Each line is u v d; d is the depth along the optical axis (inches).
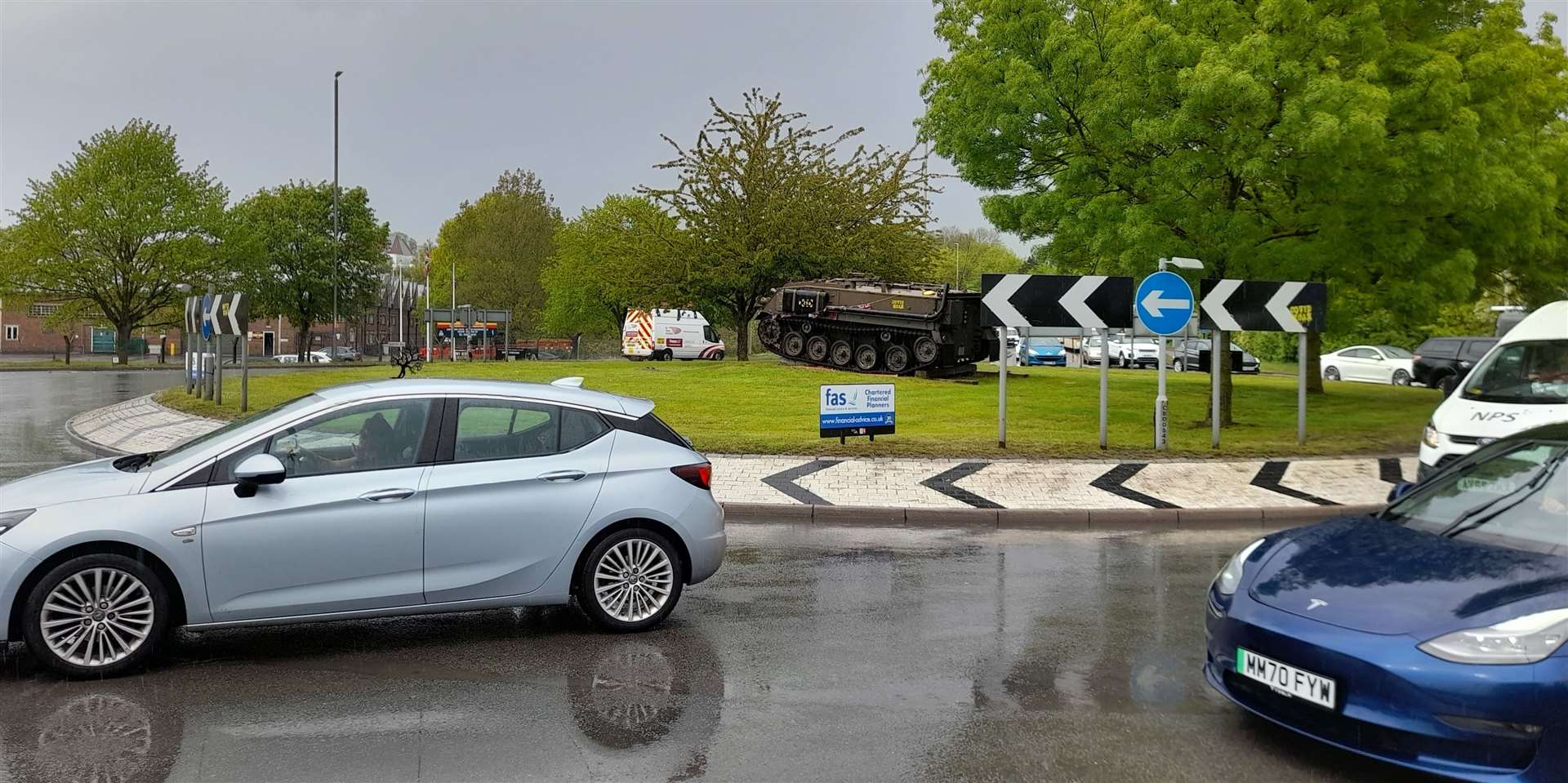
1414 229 669.9
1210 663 188.7
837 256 1354.6
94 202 1756.9
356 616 217.5
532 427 236.7
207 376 837.2
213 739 169.3
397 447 224.8
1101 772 160.9
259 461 206.5
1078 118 665.6
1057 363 1726.1
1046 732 178.1
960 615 262.1
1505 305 1191.6
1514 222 714.8
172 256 1800.0
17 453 563.5
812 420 695.1
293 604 211.9
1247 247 652.1
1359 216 663.1
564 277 2709.2
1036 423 703.1
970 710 188.9
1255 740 175.3
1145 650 230.5
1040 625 252.8
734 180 1380.4
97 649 201.8
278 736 171.0
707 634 240.4
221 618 207.8
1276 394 993.5
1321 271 719.1
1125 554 354.6
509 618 253.8
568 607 267.0
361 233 2407.7
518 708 187.0
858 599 278.8
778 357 1382.9
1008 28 675.4
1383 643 153.6
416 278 3754.9
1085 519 426.9
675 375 1026.7
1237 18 622.8
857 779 156.6
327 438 220.7
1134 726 181.5
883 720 183.2
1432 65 606.9
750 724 180.2
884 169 1423.5
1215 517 434.3
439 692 195.5
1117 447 582.9
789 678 207.0
